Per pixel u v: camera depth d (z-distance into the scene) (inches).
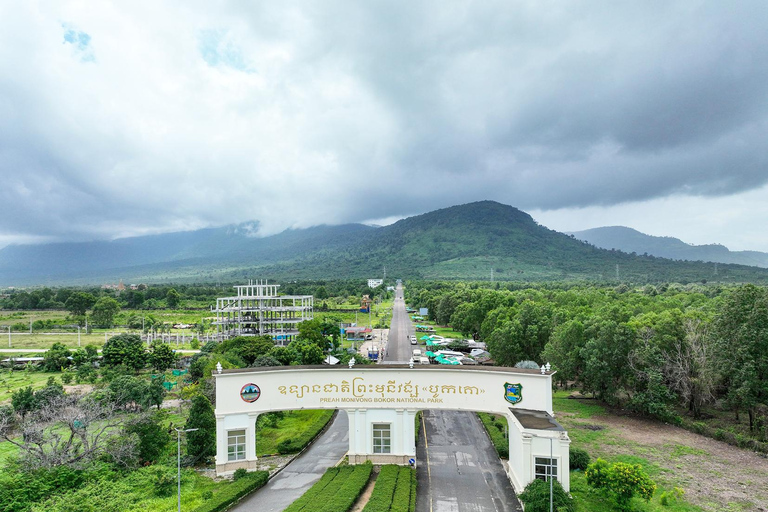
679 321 2960.1
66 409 2309.3
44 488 1779.0
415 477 1925.4
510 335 3654.0
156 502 1724.9
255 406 2069.4
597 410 2945.4
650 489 1630.2
